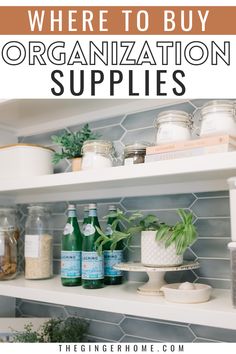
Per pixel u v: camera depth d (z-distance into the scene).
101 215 1.39
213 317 0.85
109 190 1.37
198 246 1.18
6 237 1.37
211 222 1.16
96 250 1.16
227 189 1.13
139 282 1.27
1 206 1.58
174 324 1.21
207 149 0.93
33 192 1.50
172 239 1.00
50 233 1.42
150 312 0.93
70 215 1.27
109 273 1.21
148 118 1.31
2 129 1.62
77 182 1.11
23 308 1.59
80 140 1.28
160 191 1.25
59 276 1.42
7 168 1.32
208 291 0.96
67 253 1.22
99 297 1.02
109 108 1.39
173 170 0.94
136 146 1.11
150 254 1.04
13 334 1.37
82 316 1.41
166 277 1.22
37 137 1.61
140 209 1.30
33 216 1.41
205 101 1.21
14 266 1.37
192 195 1.20
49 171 1.35
